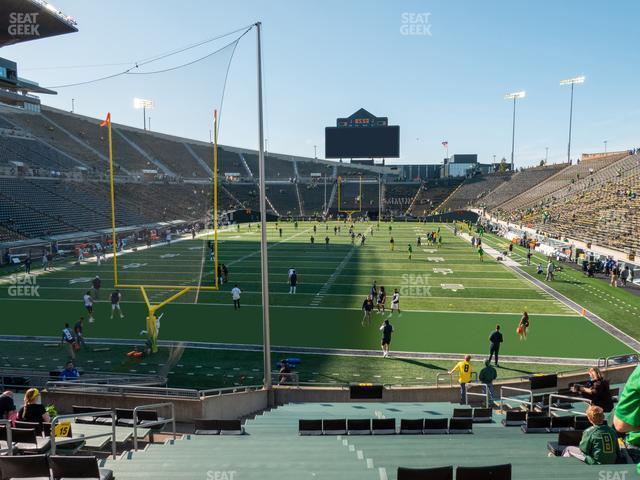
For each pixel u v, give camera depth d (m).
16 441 5.11
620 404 2.91
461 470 3.31
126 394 7.91
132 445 6.21
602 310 18.19
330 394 10.12
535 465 3.87
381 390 9.95
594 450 3.77
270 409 9.66
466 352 13.77
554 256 31.05
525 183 66.25
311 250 35.34
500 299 20.06
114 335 9.04
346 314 17.92
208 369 12.43
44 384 9.08
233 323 16.50
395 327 16.20
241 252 34.31
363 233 47.78
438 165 117.06
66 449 5.48
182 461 4.79
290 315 17.75
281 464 4.55
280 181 78.56
